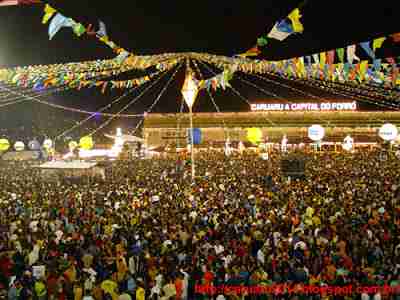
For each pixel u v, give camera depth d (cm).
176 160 3831
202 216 1475
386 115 5331
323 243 1163
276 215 1459
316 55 1509
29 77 1656
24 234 1273
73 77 1738
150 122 5362
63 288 934
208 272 967
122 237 1234
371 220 1362
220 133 5391
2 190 2125
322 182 2227
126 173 2848
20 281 948
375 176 2442
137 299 900
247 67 1931
